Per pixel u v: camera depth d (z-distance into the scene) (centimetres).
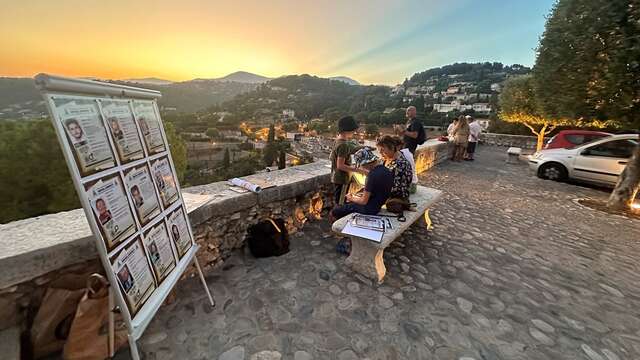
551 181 793
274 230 318
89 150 135
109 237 142
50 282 180
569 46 534
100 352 171
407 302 249
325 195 443
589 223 476
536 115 1294
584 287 286
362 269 286
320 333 210
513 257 343
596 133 838
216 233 292
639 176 544
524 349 204
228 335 205
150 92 197
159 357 184
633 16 428
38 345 168
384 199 312
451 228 426
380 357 191
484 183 747
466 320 230
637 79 439
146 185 181
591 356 200
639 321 238
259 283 268
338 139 369
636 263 341
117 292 142
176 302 237
